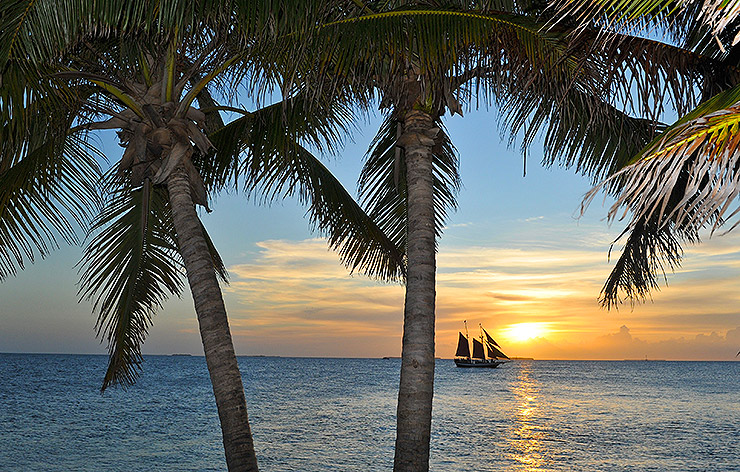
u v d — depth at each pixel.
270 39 6.13
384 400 49.97
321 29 5.84
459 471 19.77
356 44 5.73
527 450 24.28
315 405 45.09
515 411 42.78
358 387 71.00
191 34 6.38
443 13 5.80
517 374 134.00
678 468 20.84
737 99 2.88
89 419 32.78
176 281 8.99
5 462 19.61
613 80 5.65
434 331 7.20
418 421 6.91
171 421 32.44
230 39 6.95
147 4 5.67
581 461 21.95
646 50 5.46
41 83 6.45
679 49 5.57
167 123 7.17
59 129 7.62
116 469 19.00
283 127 8.00
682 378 118.88
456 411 42.28
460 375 122.75
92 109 7.41
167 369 122.19
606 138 8.24
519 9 7.02
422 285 7.19
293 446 24.59
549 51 5.80
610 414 41.25
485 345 139.50
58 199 7.89
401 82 7.25
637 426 33.69
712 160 2.55
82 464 19.66
